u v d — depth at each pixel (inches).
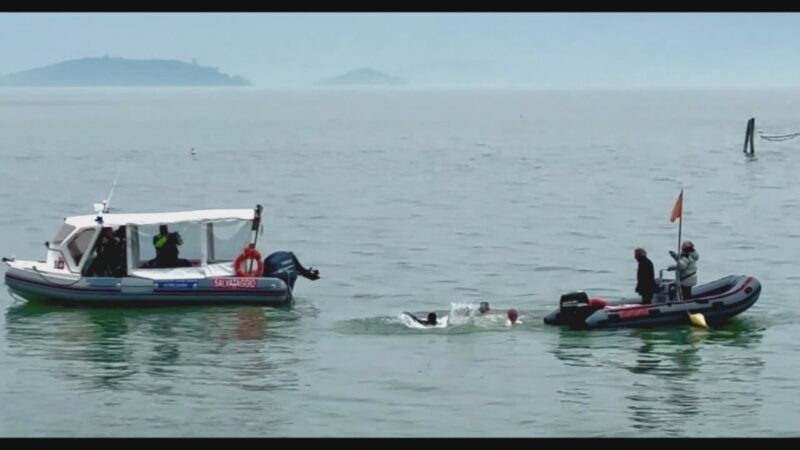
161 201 2714.1
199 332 1296.8
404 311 1416.1
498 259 1808.6
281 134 5757.9
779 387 1098.7
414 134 5728.3
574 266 1749.5
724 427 999.6
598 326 1282.0
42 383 1115.9
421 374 1142.3
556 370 1151.0
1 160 3924.7
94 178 3253.0
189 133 5856.3
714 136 5329.7
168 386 1106.7
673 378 1125.7
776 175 3282.5
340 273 1680.6
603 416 1026.1
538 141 5068.9
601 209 2472.9
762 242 1985.7
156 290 1391.5
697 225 2206.0
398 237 2058.3
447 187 2974.9
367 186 3011.8
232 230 1454.2
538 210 2461.9
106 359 1194.6
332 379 1127.0
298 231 2145.7
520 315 1363.2
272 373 1147.9
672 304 1291.8
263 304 1417.3
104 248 1416.1
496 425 1006.4
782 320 1334.9
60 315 1366.9
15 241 2025.1
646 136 5408.5
